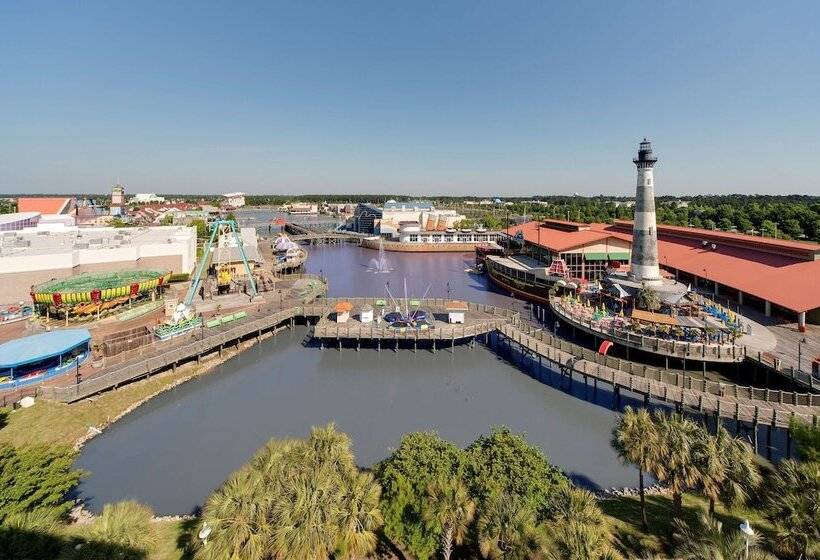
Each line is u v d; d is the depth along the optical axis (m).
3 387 37.16
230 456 32.28
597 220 177.50
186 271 81.31
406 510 18.70
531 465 20.23
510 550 16.16
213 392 42.47
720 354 40.91
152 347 46.56
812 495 17.17
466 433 35.41
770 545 17.22
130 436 34.75
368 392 42.59
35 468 20.05
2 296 60.44
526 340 48.97
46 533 15.98
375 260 126.62
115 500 27.31
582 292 65.00
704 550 14.68
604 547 16.09
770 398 32.78
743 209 163.50
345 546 16.88
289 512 16.23
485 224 177.00
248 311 60.59
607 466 31.02
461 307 57.34
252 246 99.00
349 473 19.48
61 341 41.47
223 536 15.47
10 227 95.56
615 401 39.06
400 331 51.44
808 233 119.25
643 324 49.38
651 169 55.94
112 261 71.19
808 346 43.06
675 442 21.31
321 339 54.53
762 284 55.62
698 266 69.69
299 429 35.97
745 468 20.05
